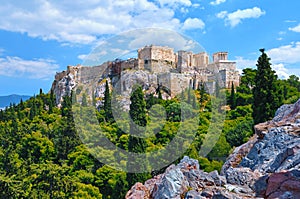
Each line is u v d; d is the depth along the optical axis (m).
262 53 34.75
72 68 92.81
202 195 7.71
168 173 8.55
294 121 12.09
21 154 48.75
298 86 82.25
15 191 26.94
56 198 29.61
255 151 11.32
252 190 8.25
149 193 9.20
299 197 6.96
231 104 58.12
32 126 59.62
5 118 72.75
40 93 97.81
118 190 31.62
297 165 8.62
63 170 31.98
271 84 34.06
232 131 37.00
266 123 13.30
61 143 49.50
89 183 35.66
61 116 68.38
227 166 12.58
